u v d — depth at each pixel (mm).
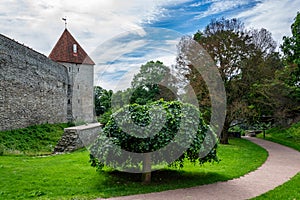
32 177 6176
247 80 16781
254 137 24719
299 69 15766
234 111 15734
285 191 5410
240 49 16625
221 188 5656
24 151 13617
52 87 23562
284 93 18047
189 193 5246
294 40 15922
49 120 22641
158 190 5418
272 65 19531
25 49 18766
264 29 19500
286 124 24391
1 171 6688
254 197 4992
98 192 5227
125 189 5492
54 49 29031
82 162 8273
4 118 15648
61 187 5520
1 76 15492
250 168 7965
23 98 18109
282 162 9500
